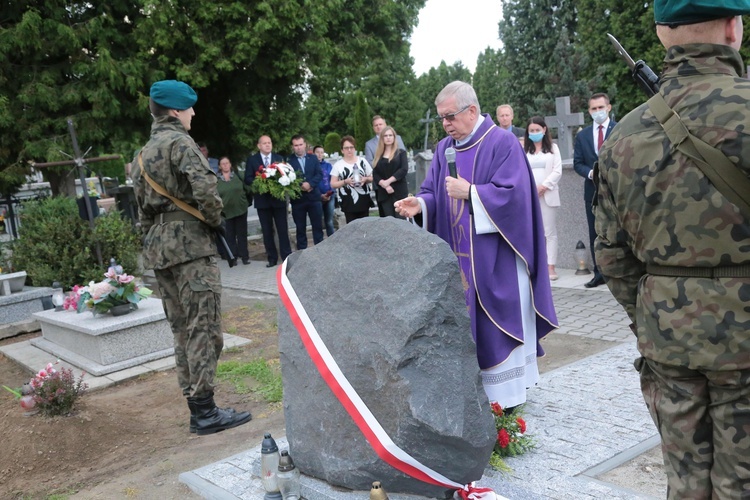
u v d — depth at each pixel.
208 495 3.85
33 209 9.83
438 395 3.09
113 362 6.50
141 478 4.27
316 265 3.62
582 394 4.76
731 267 1.94
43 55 11.20
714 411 2.03
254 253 13.93
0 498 4.22
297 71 13.80
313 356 3.45
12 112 10.83
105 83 11.42
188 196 4.71
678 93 2.04
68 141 11.12
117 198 14.04
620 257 2.26
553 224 8.70
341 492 3.42
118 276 6.73
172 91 4.72
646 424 4.17
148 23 11.80
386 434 3.18
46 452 4.70
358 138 28.61
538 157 8.62
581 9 28.31
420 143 47.53
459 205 4.26
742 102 1.91
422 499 3.27
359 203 11.03
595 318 6.99
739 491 2.00
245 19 12.75
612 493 3.34
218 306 4.88
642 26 25.66
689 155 1.96
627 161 2.11
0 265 9.56
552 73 27.94
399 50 16.80
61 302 7.67
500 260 4.18
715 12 1.98
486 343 4.18
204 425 4.92
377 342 3.20
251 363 6.47
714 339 1.95
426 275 3.16
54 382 5.10
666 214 2.02
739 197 1.89
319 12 13.26
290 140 14.48
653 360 2.12
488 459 3.29
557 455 3.84
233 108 14.09
